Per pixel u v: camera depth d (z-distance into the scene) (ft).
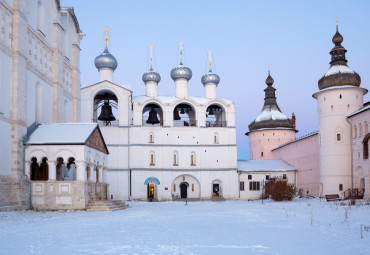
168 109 221.66
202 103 225.97
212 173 221.46
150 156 216.33
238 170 225.15
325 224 69.46
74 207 106.32
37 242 49.08
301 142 227.81
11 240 50.72
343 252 42.06
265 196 217.97
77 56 161.17
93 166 116.98
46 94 130.62
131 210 116.06
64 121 148.56
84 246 46.06
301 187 226.99
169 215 96.53
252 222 76.84
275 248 44.80
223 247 45.50
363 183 176.14
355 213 92.73
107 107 225.56
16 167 104.73
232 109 227.61
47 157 108.47
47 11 133.49
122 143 214.48
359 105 187.21
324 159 188.85
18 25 108.27
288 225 70.18
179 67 237.86
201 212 108.68
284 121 278.46
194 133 222.48
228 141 224.94
